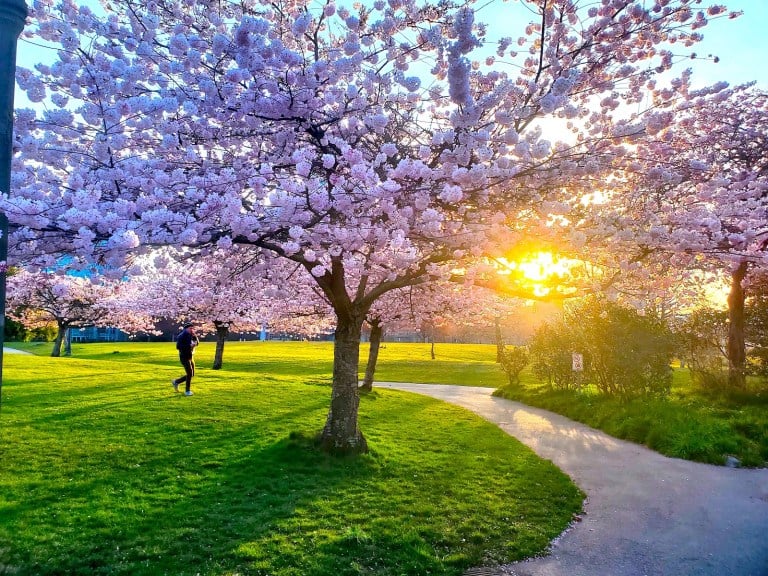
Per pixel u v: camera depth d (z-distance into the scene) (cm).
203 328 2728
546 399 1628
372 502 625
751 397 1377
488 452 912
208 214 446
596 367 1450
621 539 555
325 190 481
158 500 600
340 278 804
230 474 703
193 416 1064
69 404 1137
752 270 1341
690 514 632
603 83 633
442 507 621
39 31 571
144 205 435
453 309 1706
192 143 584
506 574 472
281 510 585
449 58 411
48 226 402
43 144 505
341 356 830
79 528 515
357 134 591
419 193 493
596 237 576
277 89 503
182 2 633
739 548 532
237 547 489
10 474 666
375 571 461
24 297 2714
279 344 5859
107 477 671
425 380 2752
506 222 593
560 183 562
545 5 564
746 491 725
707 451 901
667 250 653
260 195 511
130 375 1788
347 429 816
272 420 1063
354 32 561
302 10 629
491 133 569
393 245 536
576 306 1542
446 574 465
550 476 774
